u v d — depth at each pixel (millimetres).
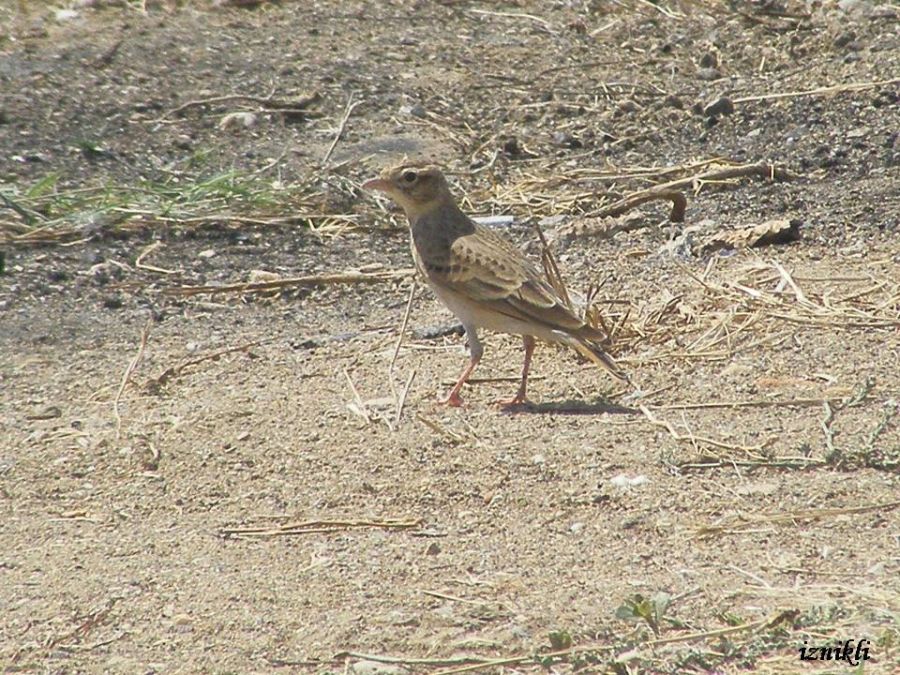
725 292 14242
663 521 10078
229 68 21156
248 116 19672
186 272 15945
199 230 16969
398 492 10648
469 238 12695
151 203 17266
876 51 21562
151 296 15367
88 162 18516
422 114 20047
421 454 11141
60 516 10609
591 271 15289
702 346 13117
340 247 16609
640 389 12336
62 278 15750
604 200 17562
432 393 12492
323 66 21312
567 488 10562
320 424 11773
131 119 19672
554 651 8656
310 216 17234
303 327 14547
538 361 13164
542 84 21109
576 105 20422
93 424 12094
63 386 13117
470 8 23641
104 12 23078
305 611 9211
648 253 15844
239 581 9594
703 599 9109
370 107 20203
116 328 14602
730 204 17250
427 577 9539
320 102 20266
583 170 18422
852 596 9047
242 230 17016
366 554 9875
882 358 12680
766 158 18594
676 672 8422
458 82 21062
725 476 10648
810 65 21453
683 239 15914
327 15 23188
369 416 11906
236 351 13781
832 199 17141
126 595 9500
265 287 15445
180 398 12648
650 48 22359
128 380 13156
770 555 9586
